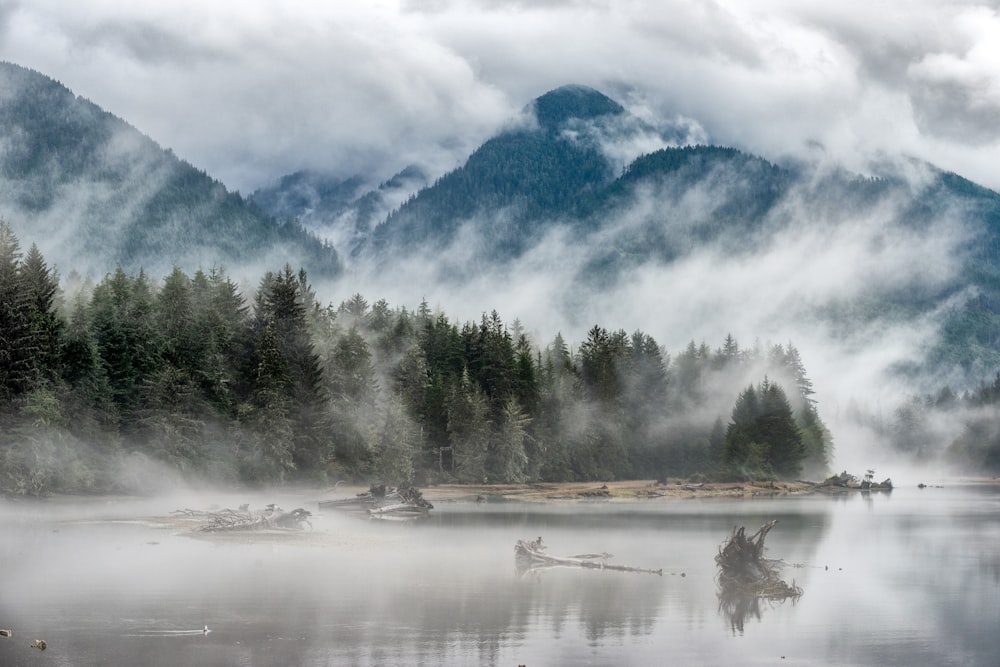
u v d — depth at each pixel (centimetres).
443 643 3338
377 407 13650
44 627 3484
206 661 3061
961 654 3312
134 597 4041
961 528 7869
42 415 9306
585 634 3509
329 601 4006
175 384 10938
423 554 5556
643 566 5188
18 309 9631
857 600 4256
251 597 4072
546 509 10169
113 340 11150
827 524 8256
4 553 5316
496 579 4641
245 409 11688
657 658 3203
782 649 3350
